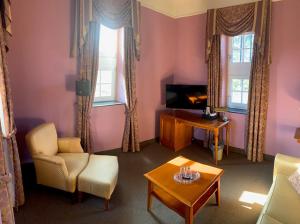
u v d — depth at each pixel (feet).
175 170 8.17
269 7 11.29
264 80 11.76
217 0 13.19
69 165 8.66
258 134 12.20
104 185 7.67
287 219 5.58
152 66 14.62
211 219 7.52
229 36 12.94
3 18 7.35
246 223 7.34
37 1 9.60
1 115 7.18
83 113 11.41
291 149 11.78
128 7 12.16
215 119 13.17
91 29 11.14
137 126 13.69
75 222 7.30
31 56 9.72
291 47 11.25
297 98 11.34
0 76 6.88
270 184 9.84
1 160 4.02
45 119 10.50
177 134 13.84
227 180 10.21
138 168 11.35
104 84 13.47
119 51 13.43
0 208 4.08
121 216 7.66
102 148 12.92
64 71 10.77
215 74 13.58
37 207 8.02
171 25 15.39
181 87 14.25
